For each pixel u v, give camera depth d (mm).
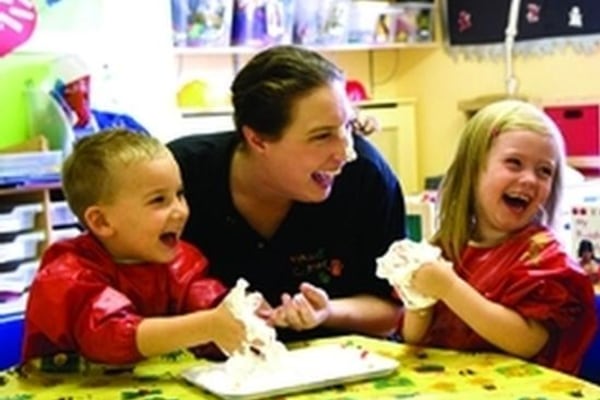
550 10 3314
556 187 1512
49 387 1209
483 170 1499
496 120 1506
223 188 1578
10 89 2646
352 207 1606
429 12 3674
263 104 1425
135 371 1255
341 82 1446
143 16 2857
